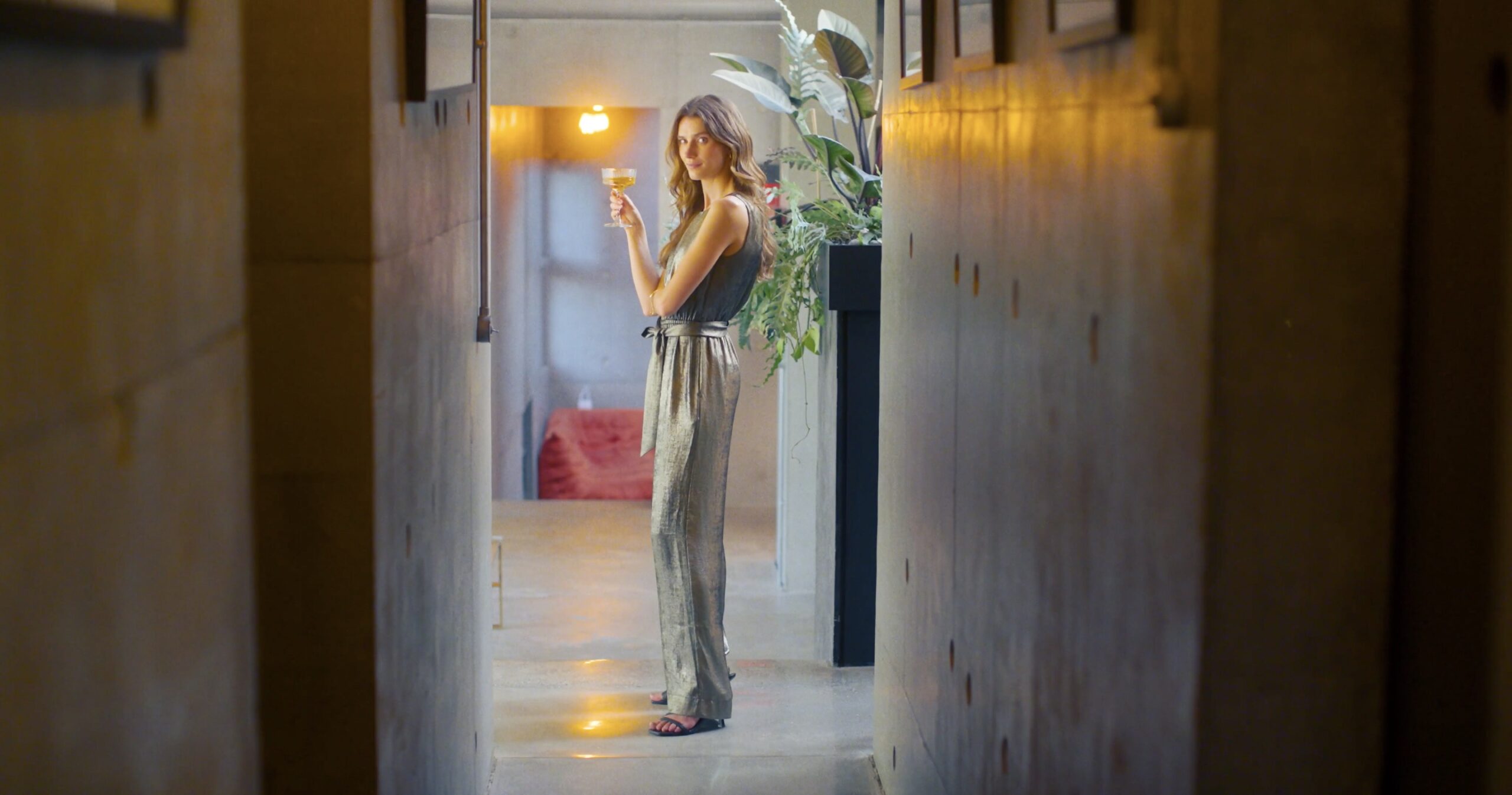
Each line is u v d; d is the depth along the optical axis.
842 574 4.04
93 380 0.93
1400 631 1.14
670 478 3.40
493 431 7.77
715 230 3.30
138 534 1.03
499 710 3.65
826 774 3.20
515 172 8.52
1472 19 1.08
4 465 0.79
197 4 1.17
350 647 1.70
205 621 1.21
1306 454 1.12
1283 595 1.14
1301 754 1.16
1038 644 1.65
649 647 4.45
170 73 1.10
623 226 3.51
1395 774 1.15
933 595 2.39
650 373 3.48
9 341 0.79
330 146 1.62
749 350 6.63
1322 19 1.09
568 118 8.98
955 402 2.16
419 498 2.03
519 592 5.10
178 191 1.12
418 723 2.04
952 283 2.18
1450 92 1.08
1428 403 1.11
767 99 4.29
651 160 9.02
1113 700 1.37
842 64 4.24
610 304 9.23
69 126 0.88
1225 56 1.08
